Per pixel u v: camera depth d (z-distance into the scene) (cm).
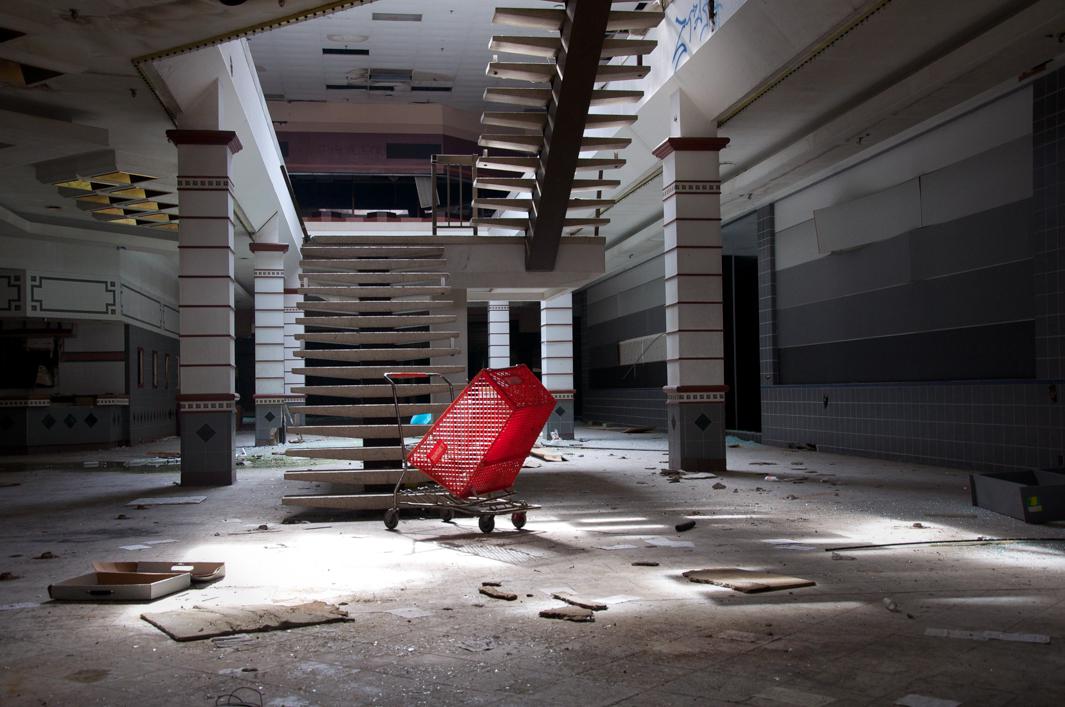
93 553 616
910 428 1219
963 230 1113
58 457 1652
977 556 561
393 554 600
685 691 306
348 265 1178
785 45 935
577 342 3173
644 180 1494
